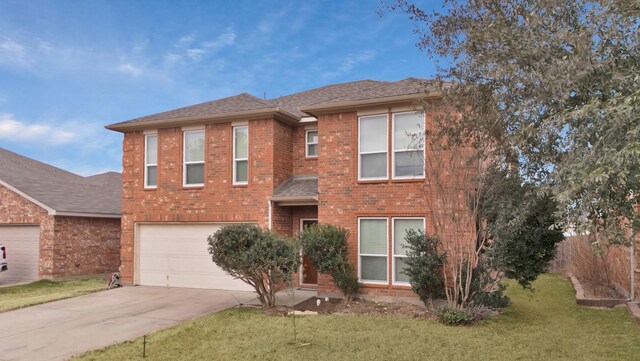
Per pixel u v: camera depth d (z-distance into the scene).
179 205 15.66
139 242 16.31
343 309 11.48
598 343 8.05
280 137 15.04
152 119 16.11
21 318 10.95
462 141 9.08
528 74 5.94
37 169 30.78
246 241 11.46
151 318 10.89
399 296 12.41
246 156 15.03
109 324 10.30
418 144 11.00
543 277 18.11
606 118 4.57
